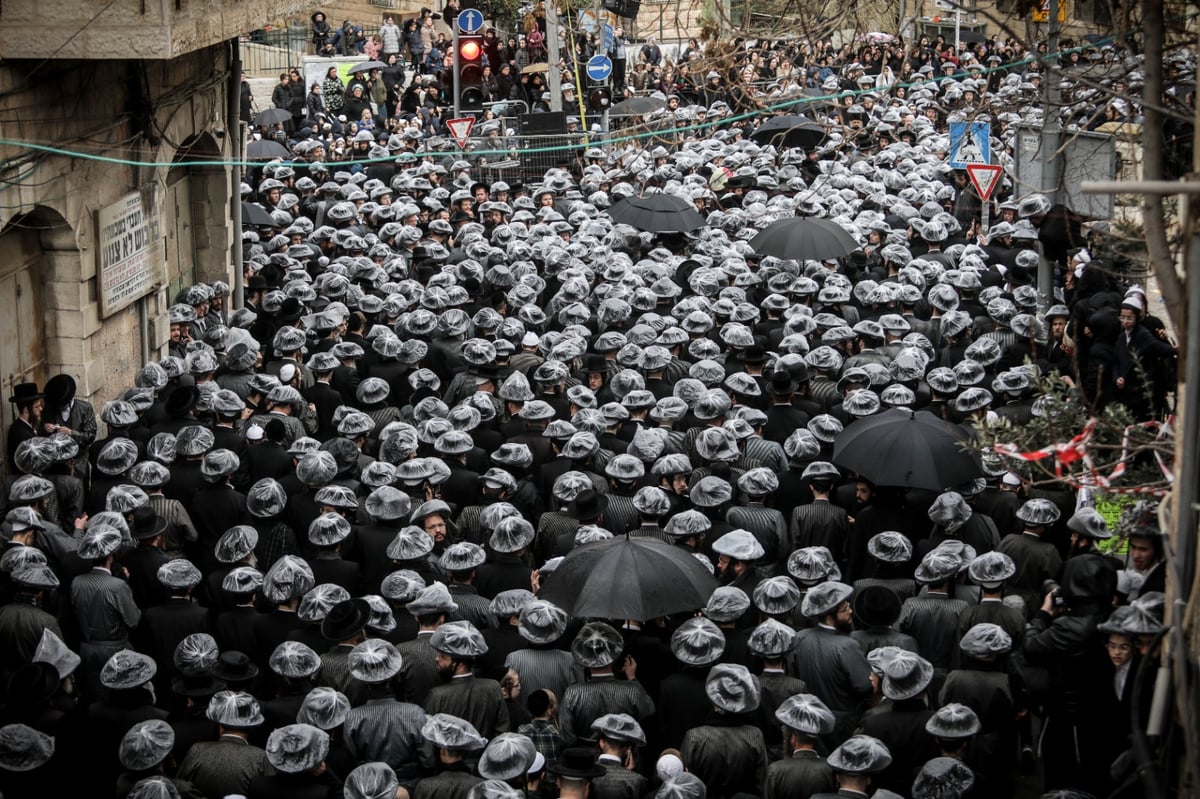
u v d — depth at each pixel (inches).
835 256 745.0
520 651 420.8
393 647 397.7
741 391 604.7
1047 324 708.0
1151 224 319.0
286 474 538.3
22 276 637.3
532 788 383.2
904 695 380.8
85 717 397.4
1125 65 453.1
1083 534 458.6
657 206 832.3
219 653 414.6
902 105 1342.3
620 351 653.9
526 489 531.5
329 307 689.0
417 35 1657.2
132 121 715.4
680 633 399.5
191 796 362.0
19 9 557.9
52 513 507.5
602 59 1208.2
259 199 1041.5
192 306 753.6
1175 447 295.7
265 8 746.8
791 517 514.3
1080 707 388.2
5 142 556.1
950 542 445.7
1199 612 276.5
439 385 649.6
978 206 970.1
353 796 350.3
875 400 575.5
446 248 872.3
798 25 569.9
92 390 676.7
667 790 348.2
